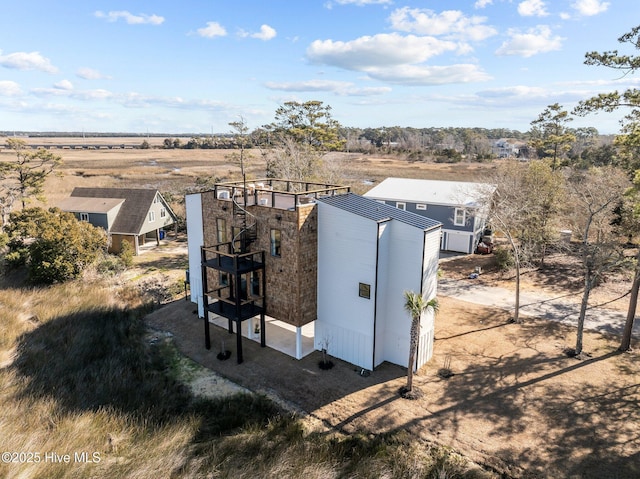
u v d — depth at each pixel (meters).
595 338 20.38
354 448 13.48
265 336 20.77
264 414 15.40
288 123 56.94
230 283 20.69
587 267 18.34
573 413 14.88
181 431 14.27
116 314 24.28
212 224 21.94
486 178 36.91
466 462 12.78
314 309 19.22
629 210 25.91
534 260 31.33
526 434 13.93
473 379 17.09
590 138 72.19
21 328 22.55
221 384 17.45
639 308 23.72
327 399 16.14
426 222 17.53
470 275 29.38
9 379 17.31
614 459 12.77
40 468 12.00
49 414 14.99
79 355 19.62
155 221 39.53
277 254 18.95
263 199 19.86
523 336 20.69
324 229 18.31
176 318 23.75
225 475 12.23
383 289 17.72
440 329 21.62
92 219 36.78
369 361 17.98
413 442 13.70
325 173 45.88
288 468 12.53
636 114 17.16
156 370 18.67
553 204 29.73
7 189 47.12
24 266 32.56
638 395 15.77
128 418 15.03
